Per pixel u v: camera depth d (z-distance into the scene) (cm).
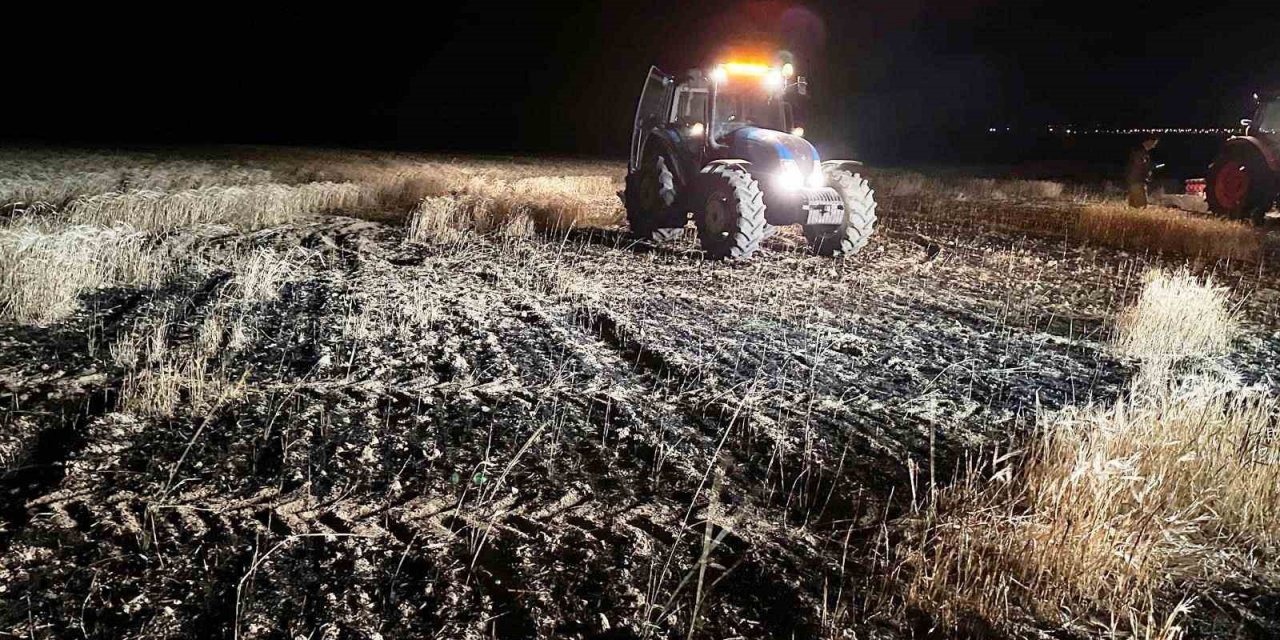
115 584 314
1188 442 431
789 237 1227
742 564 355
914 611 328
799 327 724
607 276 902
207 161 2209
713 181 1026
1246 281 1066
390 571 333
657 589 331
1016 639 313
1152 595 342
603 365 597
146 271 792
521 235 1128
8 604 299
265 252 870
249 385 517
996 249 1245
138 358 559
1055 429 502
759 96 1129
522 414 496
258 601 308
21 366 530
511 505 390
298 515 371
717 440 478
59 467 397
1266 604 343
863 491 426
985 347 697
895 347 682
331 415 478
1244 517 389
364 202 1468
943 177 2758
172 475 393
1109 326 790
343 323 668
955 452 479
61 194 1302
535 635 302
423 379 544
